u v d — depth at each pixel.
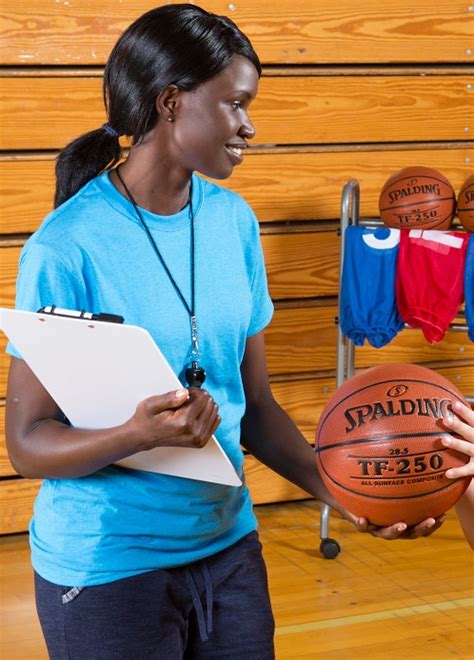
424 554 3.26
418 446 1.30
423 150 3.84
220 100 1.34
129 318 1.38
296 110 3.67
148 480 1.39
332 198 3.75
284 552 3.30
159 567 1.40
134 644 1.38
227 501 1.46
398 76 3.77
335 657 2.57
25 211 3.42
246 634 1.48
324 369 3.80
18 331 1.24
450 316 2.98
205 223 1.46
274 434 1.62
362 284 3.03
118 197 1.40
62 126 3.42
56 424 1.35
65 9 3.35
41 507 1.43
